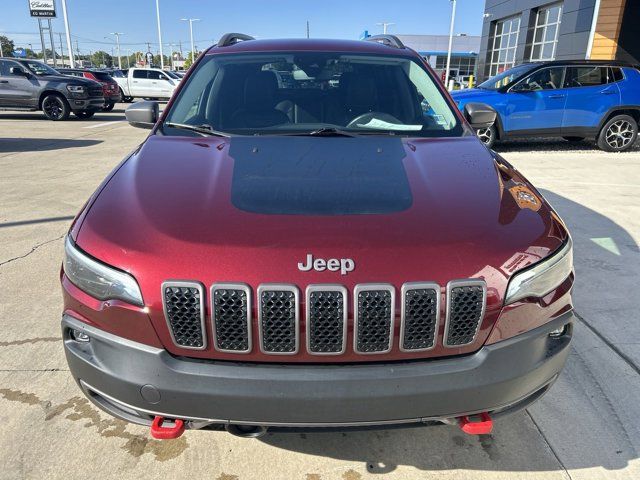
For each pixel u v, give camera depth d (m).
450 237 1.74
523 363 1.76
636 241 4.73
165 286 1.63
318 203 1.89
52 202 5.88
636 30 15.93
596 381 2.68
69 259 1.83
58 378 2.65
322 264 1.62
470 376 1.69
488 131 9.62
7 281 3.76
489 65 25.89
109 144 10.65
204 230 1.74
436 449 2.24
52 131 12.94
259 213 1.82
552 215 2.04
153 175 2.13
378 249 1.66
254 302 1.61
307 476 2.09
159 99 25.11
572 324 1.94
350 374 1.64
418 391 1.65
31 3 39.28
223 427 1.80
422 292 1.63
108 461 2.14
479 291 1.68
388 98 2.99
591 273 4.00
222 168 2.18
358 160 2.29
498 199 2.00
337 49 3.29
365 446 2.25
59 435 2.27
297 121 2.84
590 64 9.62
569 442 2.28
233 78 3.05
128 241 1.74
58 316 3.27
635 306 3.47
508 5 23.22
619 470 2.12
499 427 2.36
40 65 15.78
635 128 9.85
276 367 1.66
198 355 1.68
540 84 9.55
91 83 16.08
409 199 1.94
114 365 1.72
